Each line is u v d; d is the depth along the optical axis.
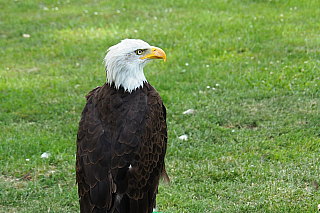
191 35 19.39
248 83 14.34
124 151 6.60
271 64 15.68
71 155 10.71
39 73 16.52
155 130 7.09
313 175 9.26
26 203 8.98
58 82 15.38
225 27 20.12
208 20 21.38
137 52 7.44
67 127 12.08
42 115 12.95
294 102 12.75
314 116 11.75
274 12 22.30
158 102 7.40
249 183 9.23
